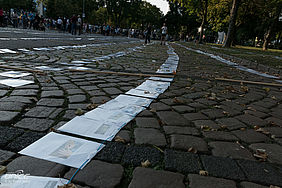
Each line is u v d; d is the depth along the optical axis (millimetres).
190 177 1617
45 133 2070
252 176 1690
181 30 62562
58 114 2508
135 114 2670
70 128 2176
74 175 1538
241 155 1980
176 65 7355
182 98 3523
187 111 2965
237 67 8031
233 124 2654
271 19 27781
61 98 3072
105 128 2244
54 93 3236
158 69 6230
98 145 1919
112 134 2139
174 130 2355
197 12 31953
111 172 1601
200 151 1986
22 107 2607
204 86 4539
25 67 4941
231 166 1796
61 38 16469
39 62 5785
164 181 1551
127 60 7727
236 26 31516
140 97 3367
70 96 3170
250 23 35531
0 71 4293
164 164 1751
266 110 3316
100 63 6516
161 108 2969
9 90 3211
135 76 5000
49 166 1606
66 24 30641
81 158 1726
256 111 3211
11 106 2604
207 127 2455
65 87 3611
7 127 2123
